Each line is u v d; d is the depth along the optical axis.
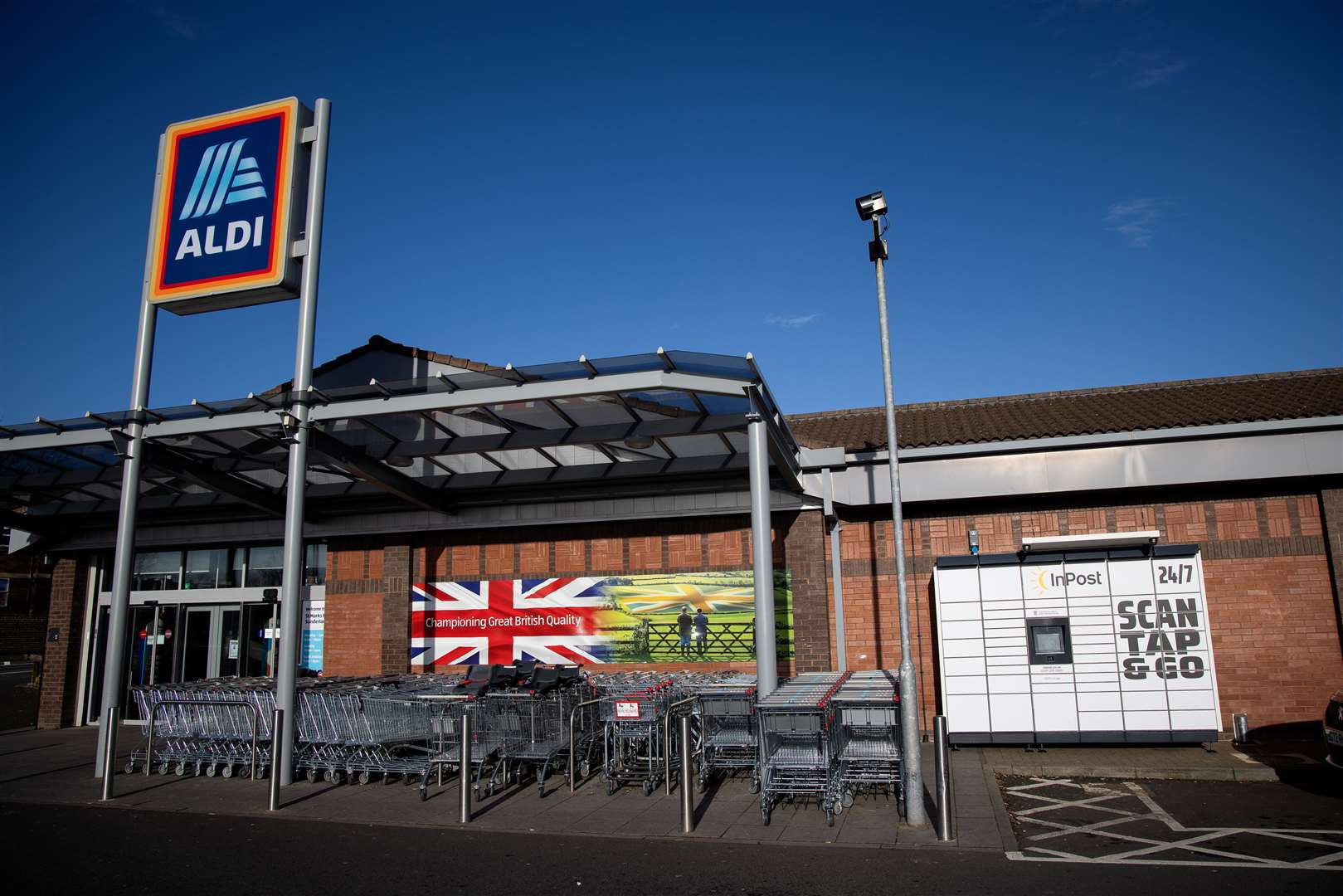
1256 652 12.93
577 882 7.09
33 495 17.02
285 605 11.68
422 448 13.29
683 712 10.71
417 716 11.60
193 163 13.49
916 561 14.38
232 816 9.82
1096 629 12.45
